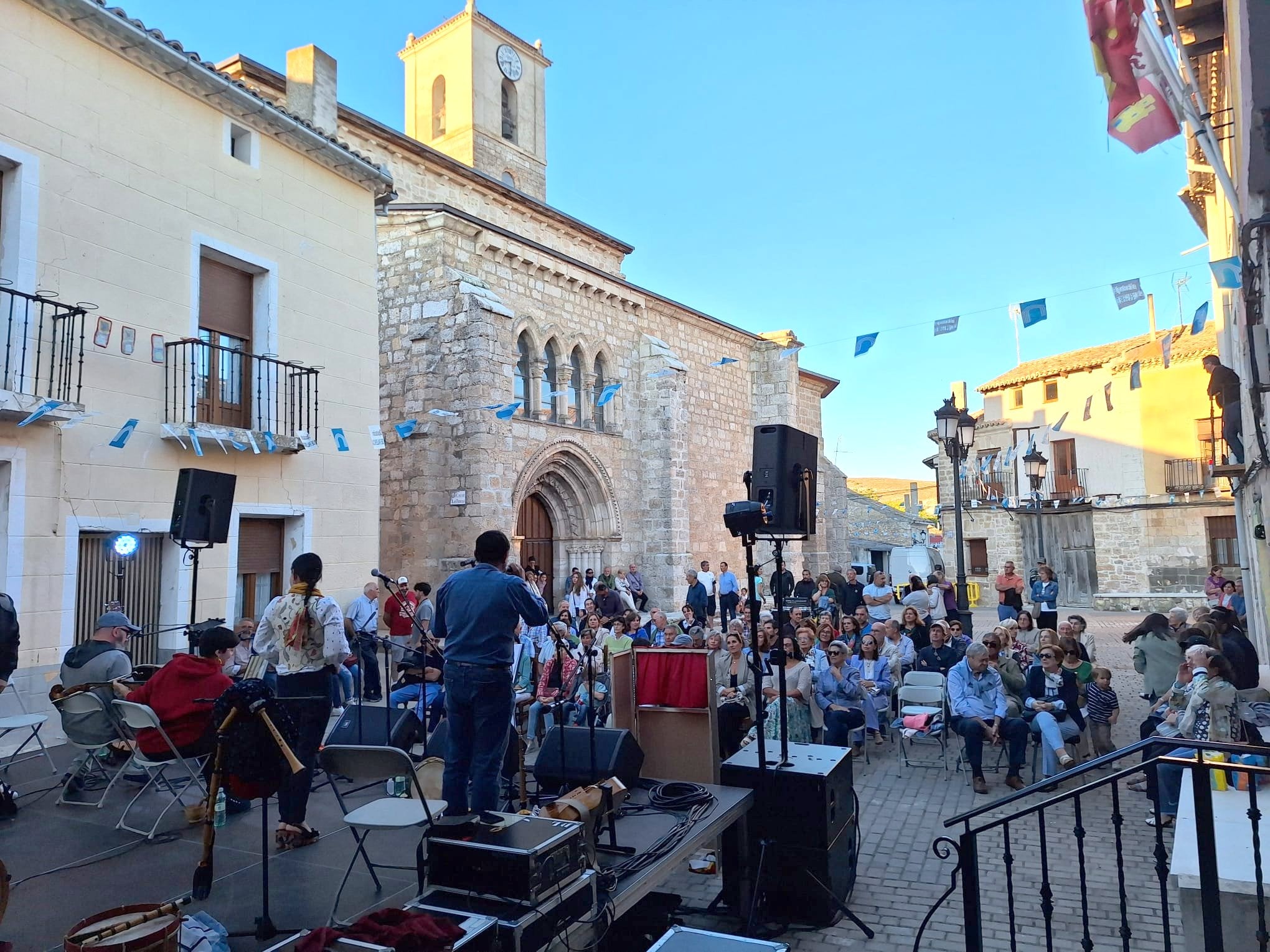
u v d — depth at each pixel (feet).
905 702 35.01
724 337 91.56
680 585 75.31
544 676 33.78
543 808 15.57
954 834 24.16
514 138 106.83
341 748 14.98
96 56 31.04
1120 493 100.32
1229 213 40.22
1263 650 41.52
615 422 74.43
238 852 18.22
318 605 19.08
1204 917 13.78
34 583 28.07
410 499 57.57
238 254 36.45
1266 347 23.77
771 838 19.07
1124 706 41.45
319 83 45.09
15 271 27.94
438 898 13.30
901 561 102.53
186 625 32.60
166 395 32.91
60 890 16.07
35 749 27.37
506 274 63.77
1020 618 38.19
